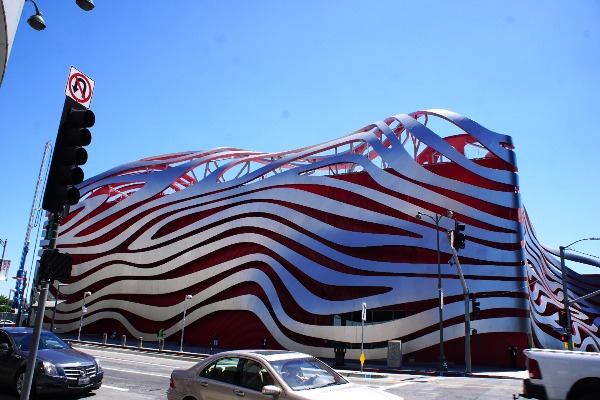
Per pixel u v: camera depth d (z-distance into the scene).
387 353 31.08
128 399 12.55
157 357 29.28
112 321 52.09
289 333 38.19
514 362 31.73
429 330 34.31
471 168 36.66
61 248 56.03
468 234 35.69
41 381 11.46
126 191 59.09
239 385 7.59
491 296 34.16
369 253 38.09
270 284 39.84
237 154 50.94
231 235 44.69
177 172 50.41
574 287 60.09
